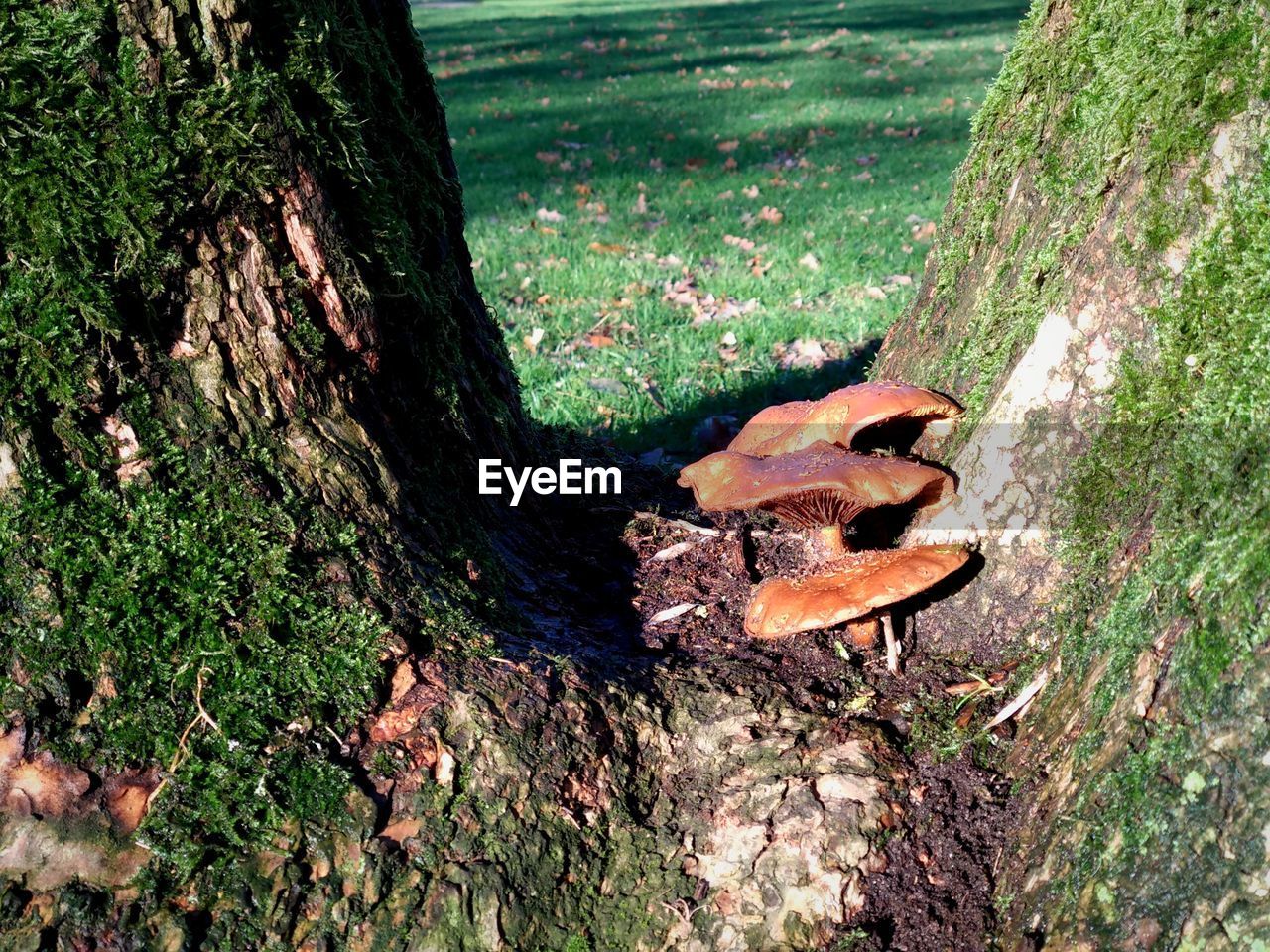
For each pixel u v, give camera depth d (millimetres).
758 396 5289
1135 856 1771
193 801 1930
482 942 1959
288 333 2264
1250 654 1684
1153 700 1860
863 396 2645
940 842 2145
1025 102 2770
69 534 1964
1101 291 2221
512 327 6383
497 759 2113
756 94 14922
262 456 2207
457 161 11633
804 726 2340
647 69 17984
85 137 1928
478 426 3143
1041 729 2217
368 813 1993
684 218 8781
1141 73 2178
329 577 2189
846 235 8078
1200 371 2057
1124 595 2086
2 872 1818
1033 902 1951
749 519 3422
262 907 1891
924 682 2445
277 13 2174
